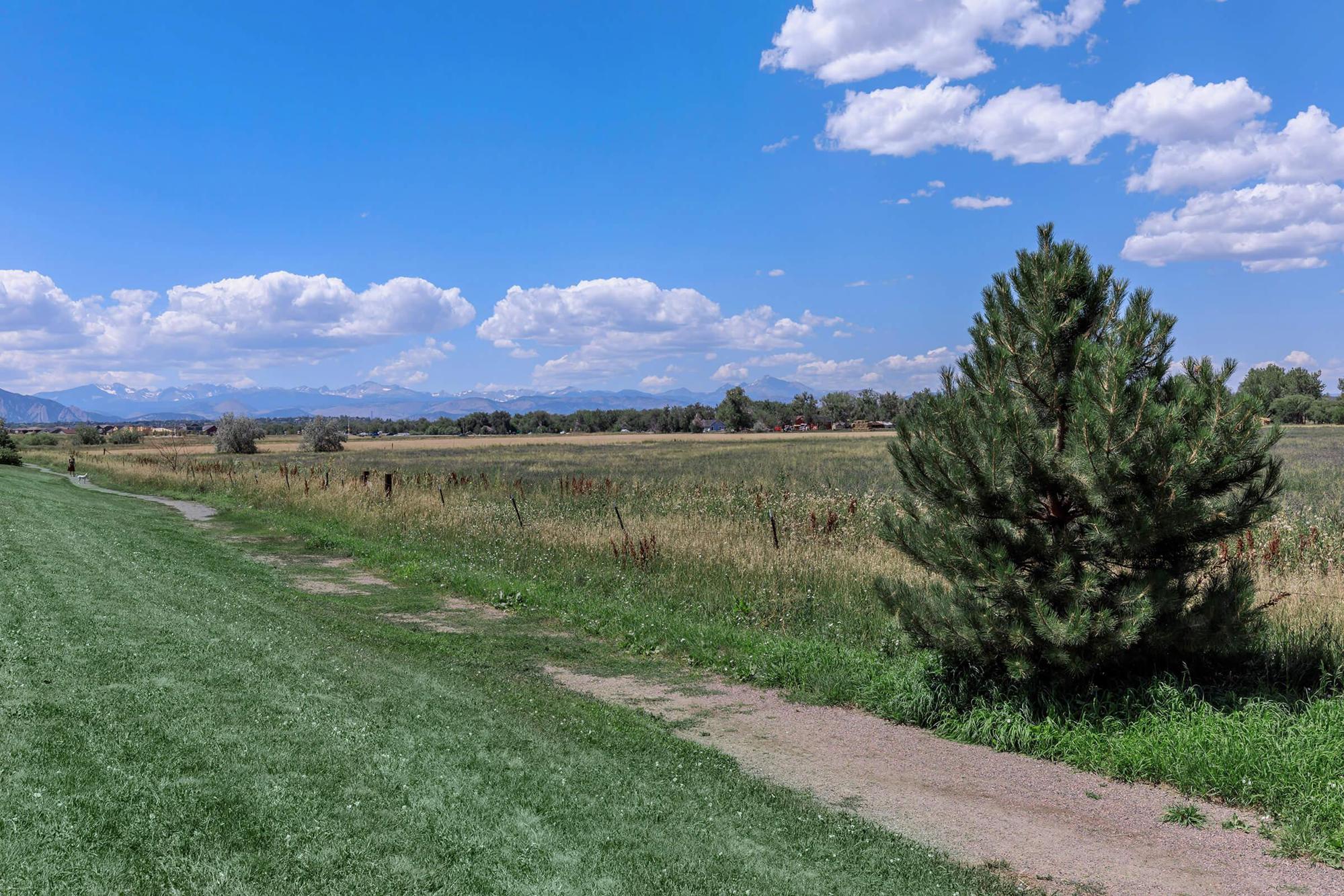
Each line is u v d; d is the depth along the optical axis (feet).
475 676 30.40
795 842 17.94
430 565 54.54
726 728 27.35
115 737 15.83
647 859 15.66
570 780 19.26
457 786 17.19
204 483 119.85
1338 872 17.70
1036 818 20.47
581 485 95.50
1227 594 25.08
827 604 40.47
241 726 17.80
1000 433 25.27
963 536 26.25
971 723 26.30
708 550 49.88
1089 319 27.07
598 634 39.91
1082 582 24.39
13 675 17.90
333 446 299.79
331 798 15.30
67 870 11.51
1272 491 24.62
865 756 24.80
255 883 12.20
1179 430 23.39
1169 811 20.52
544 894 13.55
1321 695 24.97
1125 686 26.04
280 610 37.37
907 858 17.72
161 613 26.66
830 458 185.68
